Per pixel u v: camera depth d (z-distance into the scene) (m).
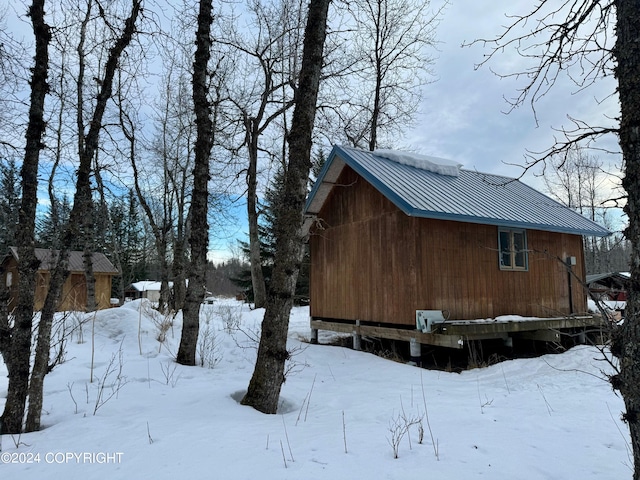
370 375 8.19
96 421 4.64
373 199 10.95
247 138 18.19
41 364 4.65
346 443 4.04
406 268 9.79
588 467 3.62
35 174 4.89
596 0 3.62
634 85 2.85
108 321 9.81
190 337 8.02
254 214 18.89
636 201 2.78
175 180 19.69
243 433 4.25
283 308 5.64
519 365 8.95
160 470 3.35
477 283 10.26
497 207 10.88
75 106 13.09
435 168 12.58
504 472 3.47
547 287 11.53
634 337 2.69
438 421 4.96
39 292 16.80
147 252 42.59
